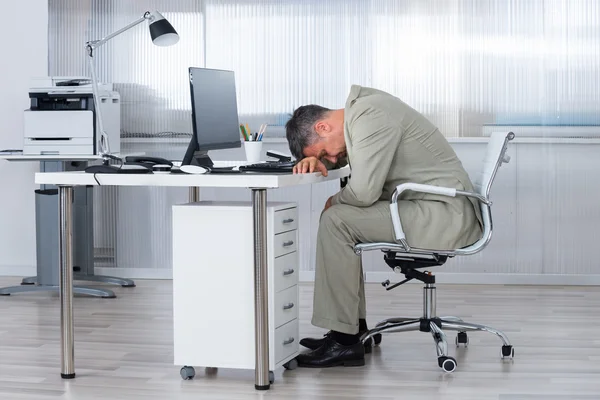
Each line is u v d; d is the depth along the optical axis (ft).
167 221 18.13
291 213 10.84
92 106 16.33
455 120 17.11
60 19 18.19
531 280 17.13
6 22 18.30
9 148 18.40
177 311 10.53
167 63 17.92
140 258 18.26
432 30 17.10
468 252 11.01
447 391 9.93
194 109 11.26
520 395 9.75
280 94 17.62
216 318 10.42
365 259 17.61
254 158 13.53
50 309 15.11
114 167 10.46
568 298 15.74
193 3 17.79
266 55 17.62
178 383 10.39
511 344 11.87
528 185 17.04
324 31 17.43
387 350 11.96
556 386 10.12
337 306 10.95
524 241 17.12
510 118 16.98
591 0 16.69
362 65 17.35
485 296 15.99
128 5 17.97
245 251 10.28
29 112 16.40
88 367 11.15
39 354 11.87
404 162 11.26
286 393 9.91
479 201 11.23
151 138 18.04
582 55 16.76
